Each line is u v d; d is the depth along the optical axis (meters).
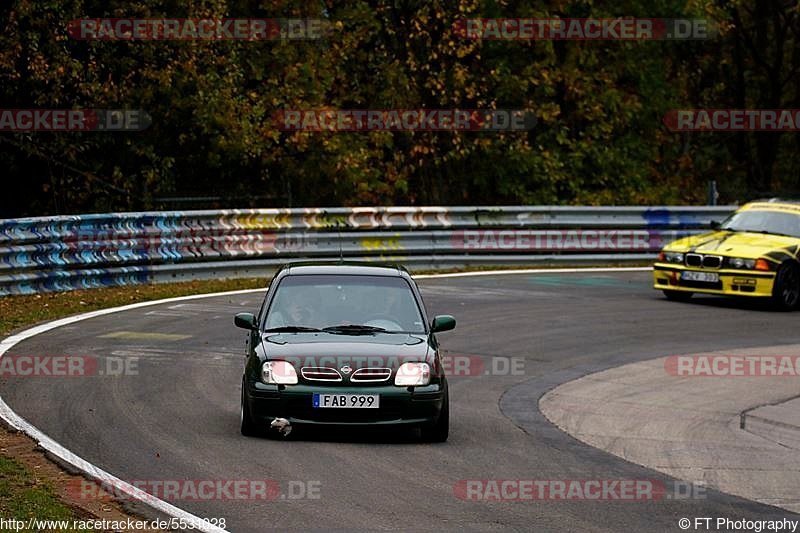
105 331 46.41
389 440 30.73
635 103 95.19
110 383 36.34
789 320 54.81
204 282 63.75
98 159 79.81
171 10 75.88
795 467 29.25
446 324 32.34
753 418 34.09
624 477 27.53
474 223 74.50
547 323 51.69
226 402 34.38
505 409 35.50
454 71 86.38
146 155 78.25
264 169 83.25
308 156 83.38
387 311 32.22
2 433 29.27
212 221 65.44
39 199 78.88
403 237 71.44
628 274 71.44
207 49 76.25
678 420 34.47
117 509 23.08
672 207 78.19
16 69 72.56
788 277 57.97
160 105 78.31
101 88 74.00
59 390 34.94
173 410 32.91
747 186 113.62
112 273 60.78
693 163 110.31
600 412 35.34
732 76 114.62
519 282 65.88
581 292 62.34
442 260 72.19
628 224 77.31
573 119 94.38
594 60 93.38
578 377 40.69
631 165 95.75
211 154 79.62
